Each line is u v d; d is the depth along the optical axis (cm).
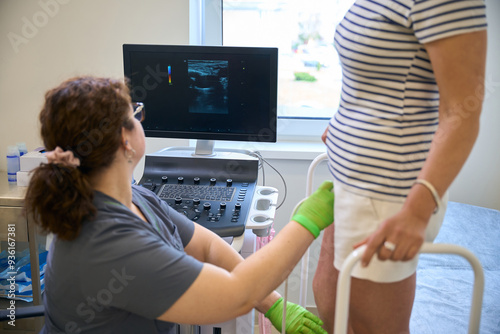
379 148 90
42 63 208
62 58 208
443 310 149
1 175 202
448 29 79
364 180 92
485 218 199
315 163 141
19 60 207
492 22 206
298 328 118
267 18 220
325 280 113
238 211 157
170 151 197
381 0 89
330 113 233
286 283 114
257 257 99
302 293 150
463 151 80
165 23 205
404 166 90
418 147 90
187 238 126
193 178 181
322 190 105
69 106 93
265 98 175
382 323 99
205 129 182
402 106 89
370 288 96
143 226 100
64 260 94
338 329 81
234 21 222
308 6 217
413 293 100
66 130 93
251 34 223
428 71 88
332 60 224
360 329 104
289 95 231
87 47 207
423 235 79
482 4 80
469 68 80
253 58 172
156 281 92
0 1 201
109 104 95
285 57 226
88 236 93
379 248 80
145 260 92
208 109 180
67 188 92
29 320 194
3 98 210
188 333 147
